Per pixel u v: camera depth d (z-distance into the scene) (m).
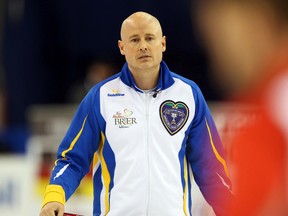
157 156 11.12
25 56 30.92
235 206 5.03
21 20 31.02
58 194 10.69
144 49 10.99
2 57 31.11
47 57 31.08
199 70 27.81
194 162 11.51
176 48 27.97
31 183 21.75
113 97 11.39
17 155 22.03
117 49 30.47
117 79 11.59
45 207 10.55
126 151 11.14
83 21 30.62
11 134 22.28
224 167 11.32
